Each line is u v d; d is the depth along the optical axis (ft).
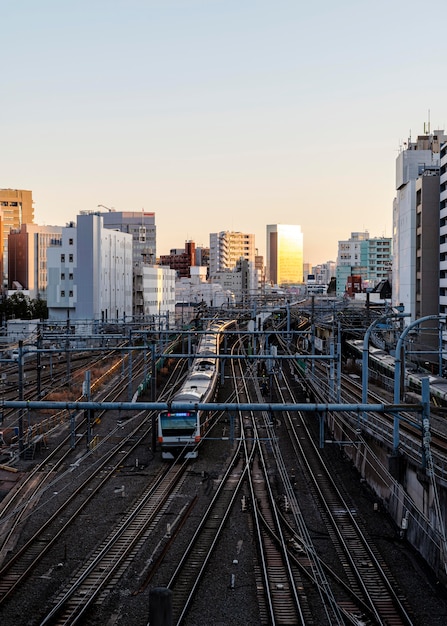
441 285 262.26
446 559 70.44
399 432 100.99
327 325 191.11
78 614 63.62
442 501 74.33
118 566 75.20
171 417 124.16
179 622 62.23
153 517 92.38
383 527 90.12
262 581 71.51
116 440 140.15
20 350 123.34
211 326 248.73
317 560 76.84
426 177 268.21
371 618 63.31
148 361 222.48
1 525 88.48
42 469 116.98
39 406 72.13
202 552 79.56
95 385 190.60
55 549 80.59
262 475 115.34
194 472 116.88
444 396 134.62
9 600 66.95
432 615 64.85
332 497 102.53
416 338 244.83
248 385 209.97
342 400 128.47
